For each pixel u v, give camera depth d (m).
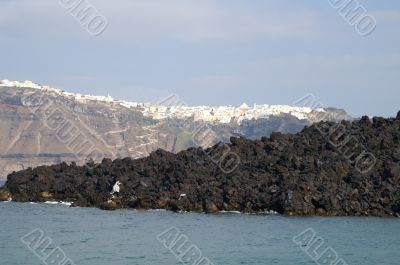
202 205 171.38
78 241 122.62
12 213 173.50
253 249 112.62
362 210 157.00
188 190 179.38
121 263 100.88
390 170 166.50
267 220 149.12
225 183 177.62
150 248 114.44
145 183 189.50
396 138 186.50
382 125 195.12
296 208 157.50
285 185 165.12
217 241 121.06
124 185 192.88
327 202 157.75
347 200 159.00
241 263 100.62
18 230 138.38
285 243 118.69
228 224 143.88
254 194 167.25
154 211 174.50
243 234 129.38
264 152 195.62
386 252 109.94
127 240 123.31
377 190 161.38
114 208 179.62
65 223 150.25
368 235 127.25
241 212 165.25
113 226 144.25
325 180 167.12
